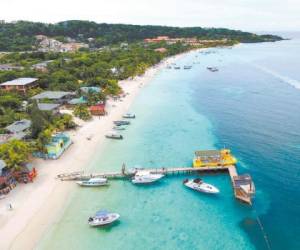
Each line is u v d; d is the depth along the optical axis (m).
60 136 89.94
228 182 72.62
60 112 118.19
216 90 165.62
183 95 156.88
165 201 65.75
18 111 116.06
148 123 113.31
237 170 76.31
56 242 53.88
